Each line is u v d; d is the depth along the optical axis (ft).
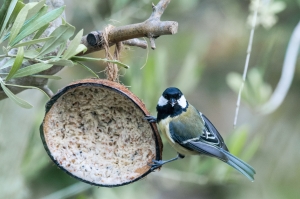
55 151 20.34
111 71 20.72
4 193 27.40
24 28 15.44
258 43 42.04
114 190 28.43
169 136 24.27
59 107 20.47
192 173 26.12
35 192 34.24
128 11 29.50
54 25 19.60
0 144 27.14
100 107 20.89
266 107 27.40
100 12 34.81
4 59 19.11
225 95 44.50
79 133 21.03
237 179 26.32
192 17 43.57
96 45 20.20
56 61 15.87
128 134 21.12
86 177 20.42
